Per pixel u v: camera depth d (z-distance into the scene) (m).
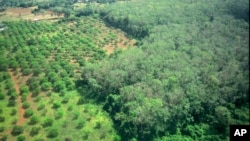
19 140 90.38
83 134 93.12
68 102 108.56
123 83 109.75
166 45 126.56
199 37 125.12
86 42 157.62
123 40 161.62
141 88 101.56
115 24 183.75
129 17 172.12
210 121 92.94
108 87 109.81
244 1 131.75
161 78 105.31
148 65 112.62
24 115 101.88
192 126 92.38
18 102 108.88
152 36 141.25
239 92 93.44
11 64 133.62
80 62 133.75
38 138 91.62
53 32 175.50
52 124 97.12
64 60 136.75
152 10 177.62
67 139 90.38
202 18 145.25
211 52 111.94
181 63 110.06
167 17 162.50
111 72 112.25
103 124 97.00
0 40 159.75
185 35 130.75
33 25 185.12
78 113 101.38
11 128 95.94
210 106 94.19
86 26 182.75
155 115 89.75
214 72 101.69
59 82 117.88
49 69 127.94
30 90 116.25
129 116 92.69
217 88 96.31
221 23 127.44
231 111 92.31
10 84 118.06
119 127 94.12
